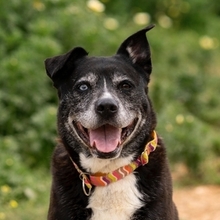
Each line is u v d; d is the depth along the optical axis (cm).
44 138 939
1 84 964
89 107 571
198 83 1203
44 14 1109
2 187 829
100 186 573
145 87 601
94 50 1096
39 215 778
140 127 582
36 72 974
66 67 594
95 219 573
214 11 1903
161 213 571
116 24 1273
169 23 1647
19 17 1084
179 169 996
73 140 583
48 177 915
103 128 575
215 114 1204
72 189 573
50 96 1016
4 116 945
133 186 573
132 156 577
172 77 1311
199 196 877
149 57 605
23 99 961
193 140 960
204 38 1523
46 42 1006
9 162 861
